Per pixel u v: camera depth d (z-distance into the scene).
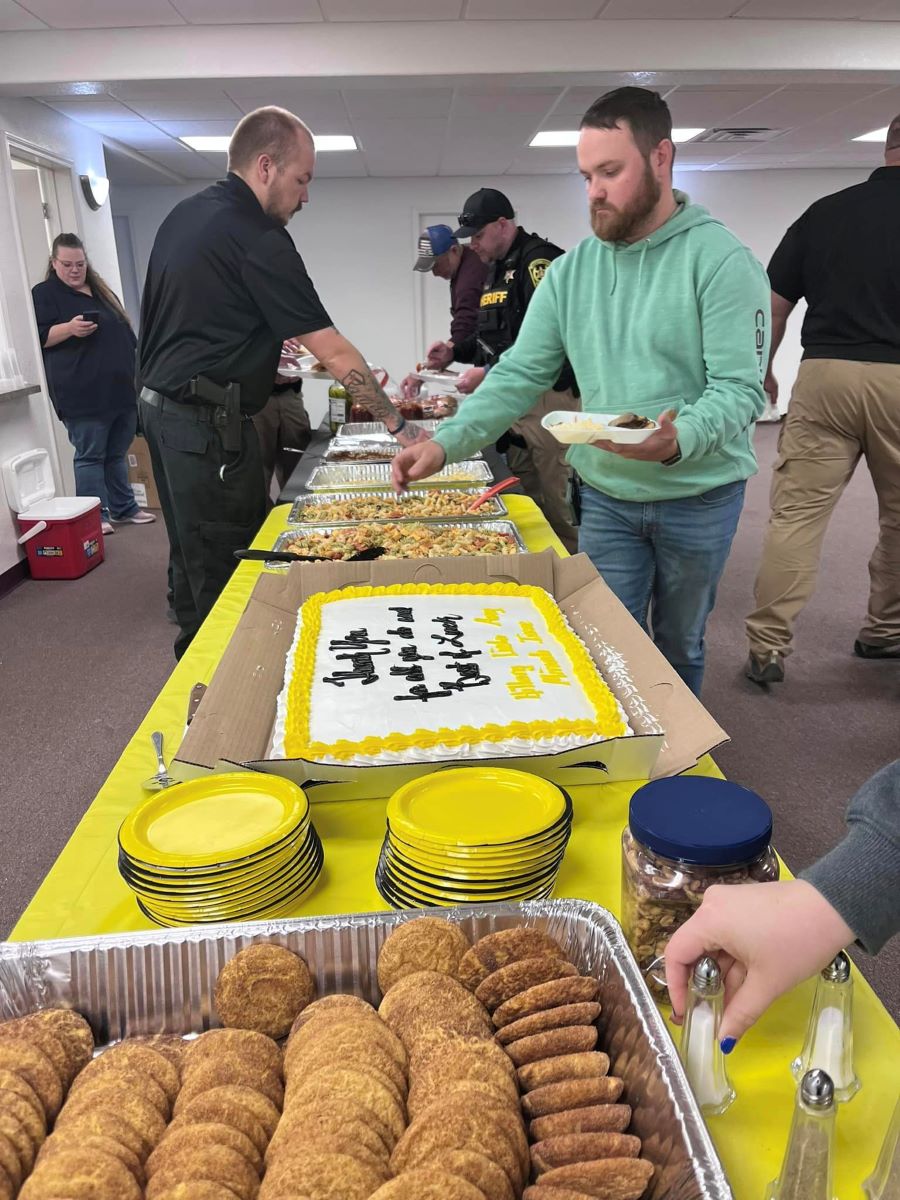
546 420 1.53
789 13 4.40
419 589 1.58
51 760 2.62
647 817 0.68
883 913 0.56
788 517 2.85
